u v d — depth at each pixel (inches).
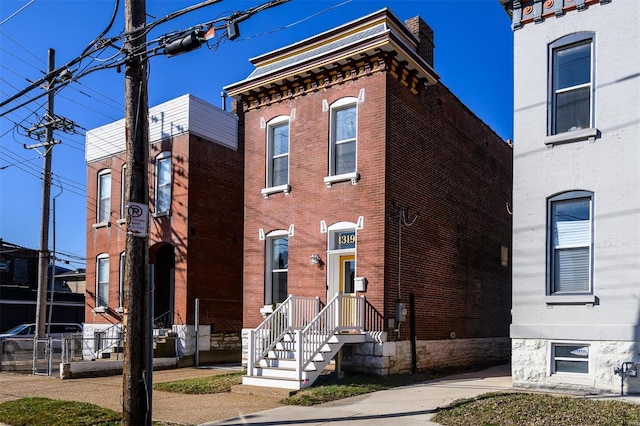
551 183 495.8
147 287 349.1
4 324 1378.0
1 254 1459.2
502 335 840.3
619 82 470.3
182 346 788.0
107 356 824.3
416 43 690.2
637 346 438.6
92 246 964.6
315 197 642.2
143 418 337.7
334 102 640.4
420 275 639.8
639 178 453.7
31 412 421.1
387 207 589.6
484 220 816.9
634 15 468.8
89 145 992.9
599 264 464.4
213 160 868.6
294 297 581.0
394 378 557.9
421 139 664.4
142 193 358.9
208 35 375.9
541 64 512.1
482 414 367.2
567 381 467.2
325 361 522.0
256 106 713.0
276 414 401.7
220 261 860.6
